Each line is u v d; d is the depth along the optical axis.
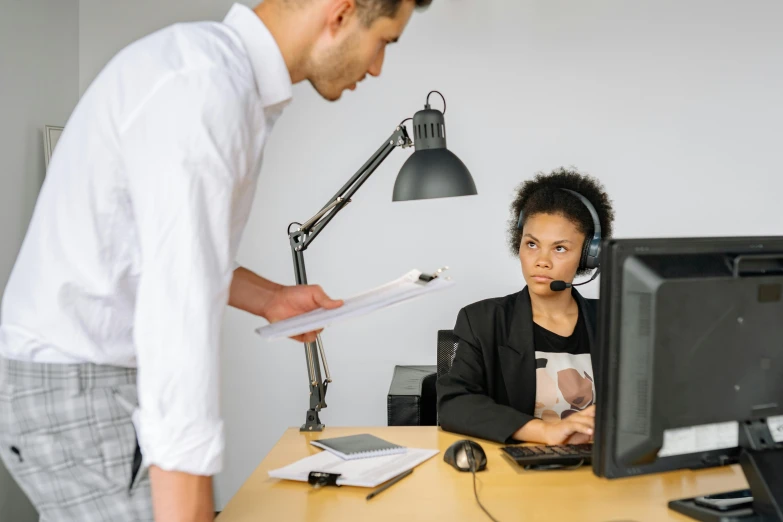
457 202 3.40
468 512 1.27
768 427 1.20
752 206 3.38
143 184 0.96
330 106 3.41
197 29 1.05
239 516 1.27
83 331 1.06
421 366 3.28
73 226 1.04
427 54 3.38
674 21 3.34
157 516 0.97
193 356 0.94
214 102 0.98
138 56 1.01
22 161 2.93
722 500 1.27
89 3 3.42
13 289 1.09
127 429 1.10
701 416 1.15
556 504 1.31
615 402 1.14
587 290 3.25
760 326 1.17
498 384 1.98
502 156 3.39
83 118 1.03
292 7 1.12
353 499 1.34
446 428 1.80
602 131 3.37
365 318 3.43
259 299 1.47
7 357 1.09
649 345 1.11
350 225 3.43
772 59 3.34
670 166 3.38
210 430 0.96
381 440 1.67
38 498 1.10
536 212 1.98
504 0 3.36
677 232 3.39
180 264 0.94
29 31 2.98
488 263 3.40
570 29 3.36
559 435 1.62
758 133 3.35
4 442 1.11
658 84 3.36
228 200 0.99
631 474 1.16
